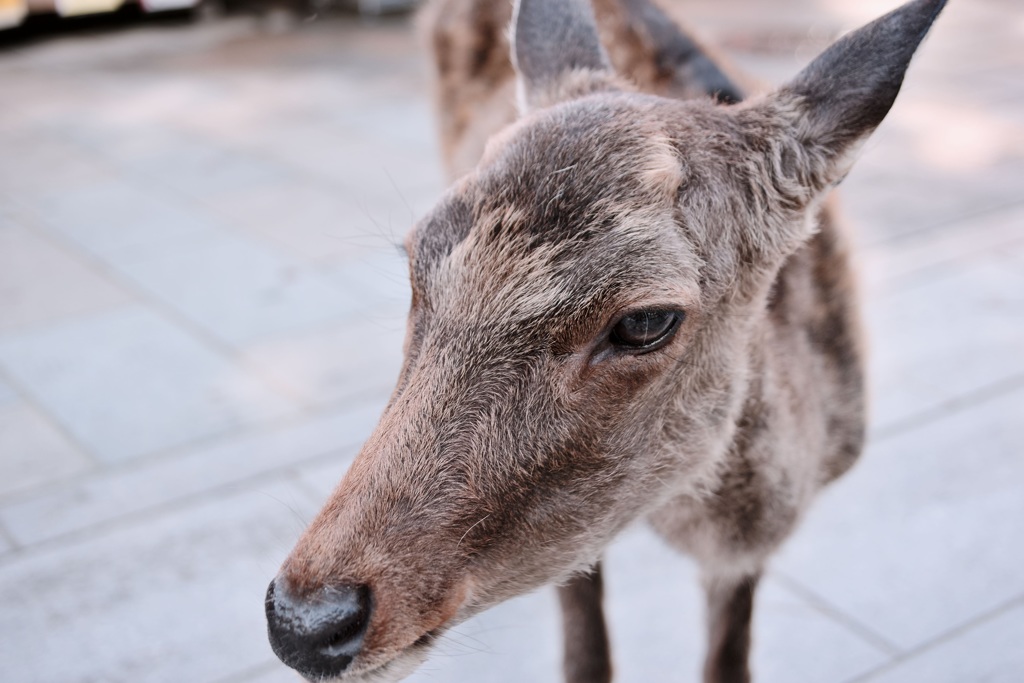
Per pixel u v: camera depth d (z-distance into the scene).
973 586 0.92
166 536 0.97
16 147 2.13
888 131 2.10
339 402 1.17
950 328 1.33
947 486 1.03
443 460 0.55
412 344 0.57
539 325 0.55
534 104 0.70
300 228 1.67
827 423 0.77
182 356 1.27
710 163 0.61
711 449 0.65
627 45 0.85
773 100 0.64
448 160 1.10
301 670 0.54
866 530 0.98
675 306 0.57
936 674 0.84
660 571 0.95
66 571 0.93
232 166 1.99
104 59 2.87
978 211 1.70
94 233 1.66
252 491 1.03
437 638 0.57
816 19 3.01
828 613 0.89
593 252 0.55
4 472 1.05
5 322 1.36
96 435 1.11
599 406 0.57
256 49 2.95
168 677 0.84
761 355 0.67
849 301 0.79
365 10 3.28
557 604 0.83
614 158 0.58
